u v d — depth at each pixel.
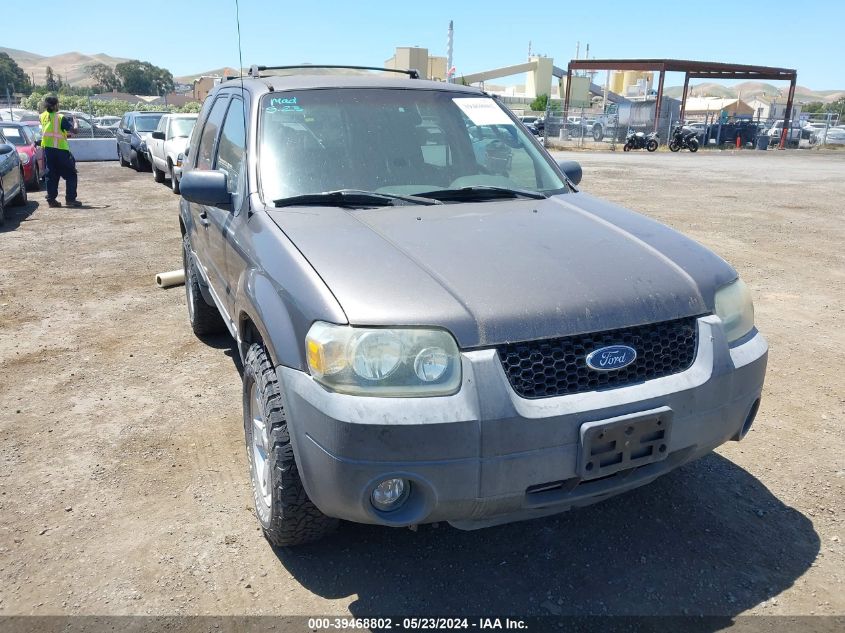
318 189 3.35
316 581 2.75
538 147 4.10
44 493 3.36
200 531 3.07
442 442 2.23
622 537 3.01
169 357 5.17
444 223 3.00
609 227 3.08
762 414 4.15
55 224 10.78
